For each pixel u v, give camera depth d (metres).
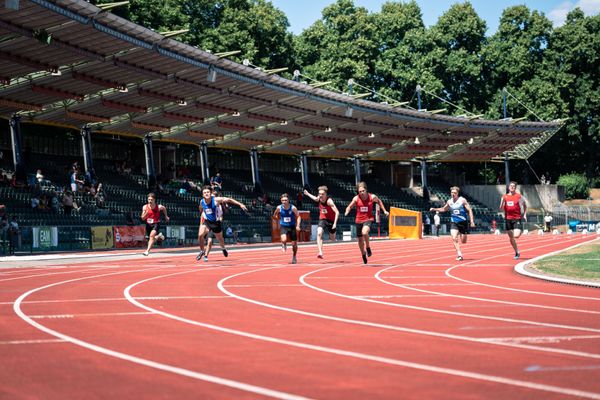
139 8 52.53
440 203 71.69
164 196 48.31
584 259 19.05
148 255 25.98
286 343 7.26
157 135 49.59
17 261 23.31
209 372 5.86
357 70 69.69
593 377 5.61
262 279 15.48
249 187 59.09
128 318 9.13
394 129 60.66
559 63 80.94
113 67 35.00
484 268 18.81
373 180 72.00
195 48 36.12
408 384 5.41
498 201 73.88
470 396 5.01
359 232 19.88
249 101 45.84
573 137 79.62
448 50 78.75
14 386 5.36
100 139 51.03
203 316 9.33
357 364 6.18
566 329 8.19
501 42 79.00
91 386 5.36
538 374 5.73
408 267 19.34
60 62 32.84
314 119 53.84
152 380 5.56
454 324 8.59
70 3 27.78
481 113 78.94
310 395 5.07
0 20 27.20
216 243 42.44
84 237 32.56
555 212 70.06
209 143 54.12
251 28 61.19
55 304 10.68
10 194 37.22
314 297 11.72
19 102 36.62
